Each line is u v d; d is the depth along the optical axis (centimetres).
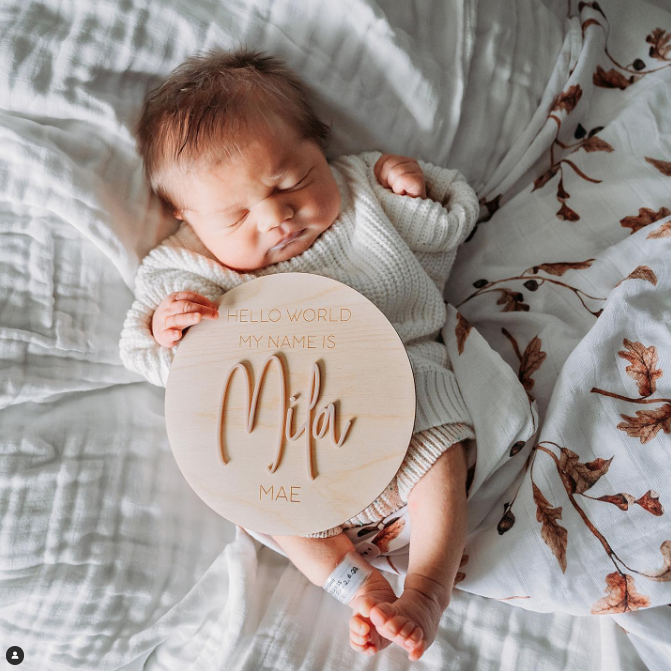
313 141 92
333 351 78
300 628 87
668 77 110
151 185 92
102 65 87
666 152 105
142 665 90
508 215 107
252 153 83
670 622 80
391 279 92
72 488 84
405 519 87
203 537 94
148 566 87
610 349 84
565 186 106
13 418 83
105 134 90
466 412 87
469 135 108
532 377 92
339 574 82
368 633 74
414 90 100
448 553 78
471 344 93
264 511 75
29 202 85
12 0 84
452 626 87
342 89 98
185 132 84
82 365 89
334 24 94
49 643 83
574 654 84
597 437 82
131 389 95
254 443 77
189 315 80
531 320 96
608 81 114
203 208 87
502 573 80
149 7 87
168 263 92
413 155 106
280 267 93
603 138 108
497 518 86
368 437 75
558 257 102
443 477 81
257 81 87
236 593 87
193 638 89
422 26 102
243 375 79
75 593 82
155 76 91
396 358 77
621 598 76
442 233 97
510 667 83
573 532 79
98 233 87
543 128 109
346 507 74
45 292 86
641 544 77
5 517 80
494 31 107
